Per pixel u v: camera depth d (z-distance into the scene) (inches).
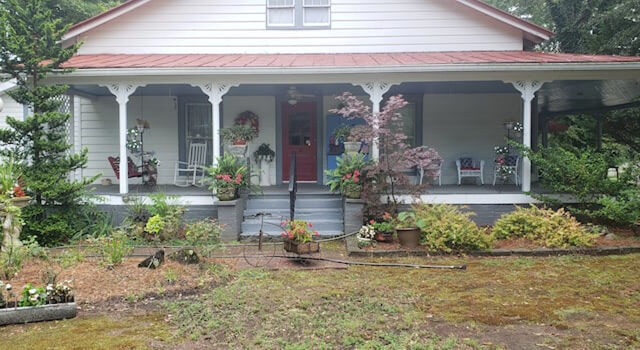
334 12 491.5
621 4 679.7
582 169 359.9
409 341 174.2
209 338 180.7
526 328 188.2
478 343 173.3
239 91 477.4
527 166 388.5
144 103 498.6
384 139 350.6
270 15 493.7
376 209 356.2
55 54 350.9
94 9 781.9
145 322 197.3
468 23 488.1
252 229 383.6
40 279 247.8
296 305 215.6
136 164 503.5
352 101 389.4
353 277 262.5
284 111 495.2
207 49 493.0
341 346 171.5
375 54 474.9
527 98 386.0
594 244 320.5
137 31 492.1
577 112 624.7
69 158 358.3
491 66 370.3
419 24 490.0
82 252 311.0
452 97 492.7
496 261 295.6
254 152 489.7
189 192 413.1
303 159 497.7
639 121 703.1
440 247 309.4
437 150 494.0
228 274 265.0
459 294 231.1
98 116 502.9
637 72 380.2
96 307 215.0
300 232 296.2
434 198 388.8
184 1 491.2
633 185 365.4
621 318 198.2
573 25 778.2
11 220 281.1
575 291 233.9
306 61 413.4
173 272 259.4
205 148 498.6
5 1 367.2
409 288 241.0
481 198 390.9
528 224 338.0
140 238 353.7
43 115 341.1
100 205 389.7
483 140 493.4
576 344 172.2
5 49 338.3
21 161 346.9
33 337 181.5
